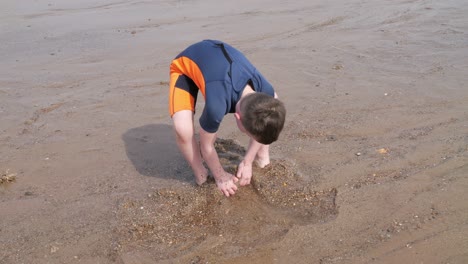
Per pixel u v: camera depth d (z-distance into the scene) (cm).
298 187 348
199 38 727
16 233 316
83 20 850
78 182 374
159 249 296
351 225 305
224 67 299
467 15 762
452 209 310
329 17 812
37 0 993
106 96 535
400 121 438
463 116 435
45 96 543
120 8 920
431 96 484
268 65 604
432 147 385
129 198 346
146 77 585
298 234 300
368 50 640
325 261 278
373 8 852
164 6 923
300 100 500
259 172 361
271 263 280
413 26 730
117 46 706
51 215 334
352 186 344
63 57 670
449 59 583
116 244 302
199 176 351
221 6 909
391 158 375
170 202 339
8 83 584
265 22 797
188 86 328
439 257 273
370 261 275
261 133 270
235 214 325
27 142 441
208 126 302
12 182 378
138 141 434
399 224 302
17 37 768
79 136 448
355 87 522
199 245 295
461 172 347
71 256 294
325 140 414
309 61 613
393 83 525
